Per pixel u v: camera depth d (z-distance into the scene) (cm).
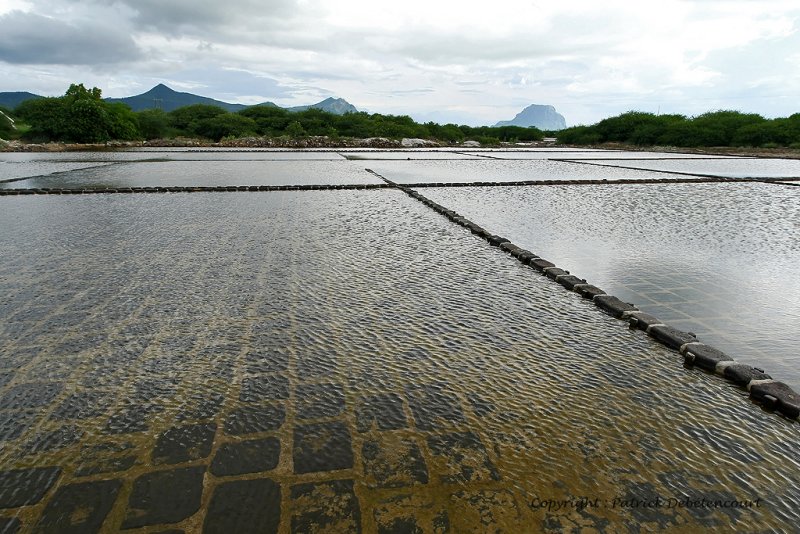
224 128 3941
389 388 269
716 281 463
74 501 188
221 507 186
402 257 538
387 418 242
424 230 682
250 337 329
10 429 232
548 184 1220
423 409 249
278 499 190
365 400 257
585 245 603
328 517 181
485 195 1038
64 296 405
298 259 522
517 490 196
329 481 200
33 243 586
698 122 3322
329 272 477
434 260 527
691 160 2155
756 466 213
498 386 272
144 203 891
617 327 355
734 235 660
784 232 678
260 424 236
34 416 242
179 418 240
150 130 3750
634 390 271
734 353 319
